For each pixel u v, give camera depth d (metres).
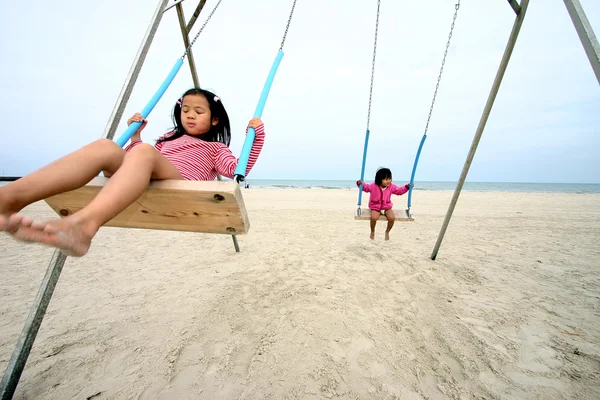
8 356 1.69
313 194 16.30
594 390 1.41
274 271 3.09
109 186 1.00
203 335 1.89
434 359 1.65
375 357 1.66
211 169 1.85
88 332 1.92
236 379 1.50
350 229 5.63
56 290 2.61
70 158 1.03
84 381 1.48
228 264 3.34
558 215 7.37
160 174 1.23
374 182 4.25
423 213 7.98
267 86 1.71
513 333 1.90
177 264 3.36
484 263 3.37
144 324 2.02
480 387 1.44
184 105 1.90
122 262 3.45
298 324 2.00
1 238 4.78
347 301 2.35
